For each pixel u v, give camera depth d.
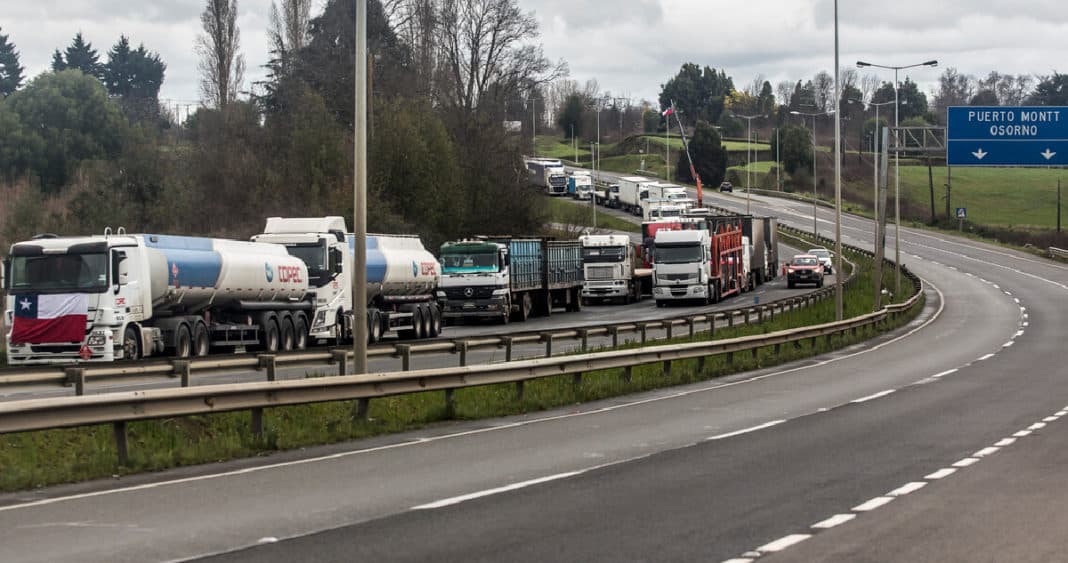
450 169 86.38
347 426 22.78
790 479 16.73
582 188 172.62
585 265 85.44
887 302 78.88
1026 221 166.62
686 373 36.44
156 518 13.85
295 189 79.56
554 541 12.32
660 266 81.00
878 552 11.61
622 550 11.83
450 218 85.50
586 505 14.63
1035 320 68.00
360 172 27.92
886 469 17.70
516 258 69.31
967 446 20.52
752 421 24.92
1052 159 64.44
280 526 13.30
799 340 48.66
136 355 40.88
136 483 16.72
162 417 19.00
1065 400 29.28
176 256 42.53
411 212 83.00
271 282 48.03
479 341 36.25
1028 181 198.25
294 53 109.31
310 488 16.19
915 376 37.12
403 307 58.28
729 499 15.02
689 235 80.56
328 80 105.19
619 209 165.50
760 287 104.00
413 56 108.62
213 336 45.19
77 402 17.42
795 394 31.44
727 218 88.44
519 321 70.25
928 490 15.67
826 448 20.30
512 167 102.88
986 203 181.62
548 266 74.25
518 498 15.20
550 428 23.95
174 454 18.86
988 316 71.94
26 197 74.19
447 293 66.19
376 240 57.28
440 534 12.77
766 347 48.28
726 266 86.88
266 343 47.75
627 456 19.44
